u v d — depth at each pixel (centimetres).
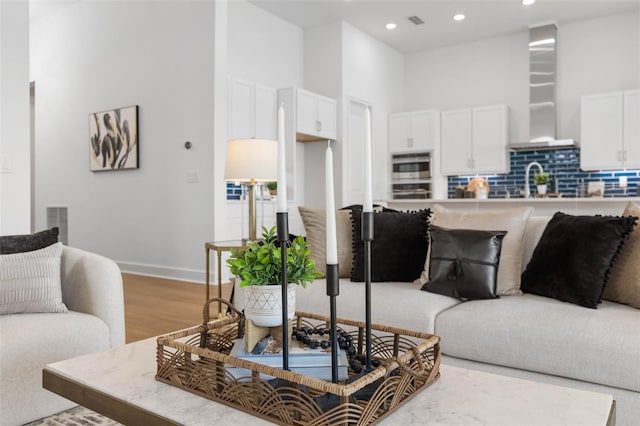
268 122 570
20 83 332
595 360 161
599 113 611
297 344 126
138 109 543
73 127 613
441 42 741
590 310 184
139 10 543
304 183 670
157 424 101
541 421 98
